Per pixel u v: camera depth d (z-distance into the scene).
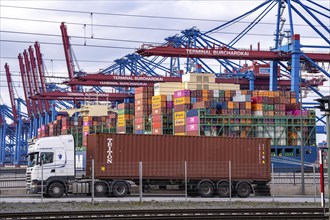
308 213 28.44
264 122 83.12
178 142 43.72
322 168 19.69
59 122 143.75
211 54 94.44
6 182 48.41
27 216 27.09
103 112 139.25
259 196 44.50
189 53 93.19
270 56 98.31
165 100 91.31
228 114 82.62
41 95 141.12
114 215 27.92
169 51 92.69
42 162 40.22
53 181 40.47
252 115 83.25
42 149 40.47
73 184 40.59
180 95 86.50
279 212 29.55
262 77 125.31
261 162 45.12
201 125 80.38
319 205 34.19
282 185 46.34
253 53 97.00
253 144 45.28
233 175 44.12
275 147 82.75
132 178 42.31
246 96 84.25
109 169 41.91
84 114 138.38
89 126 121.12
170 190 44.28
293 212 29.59
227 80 124.94
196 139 44.12
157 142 43.25
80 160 73.31
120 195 41.62
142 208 31.98
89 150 42.78
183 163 43.53
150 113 100.00
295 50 96.31
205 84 101.38
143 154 42.88
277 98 86.69
